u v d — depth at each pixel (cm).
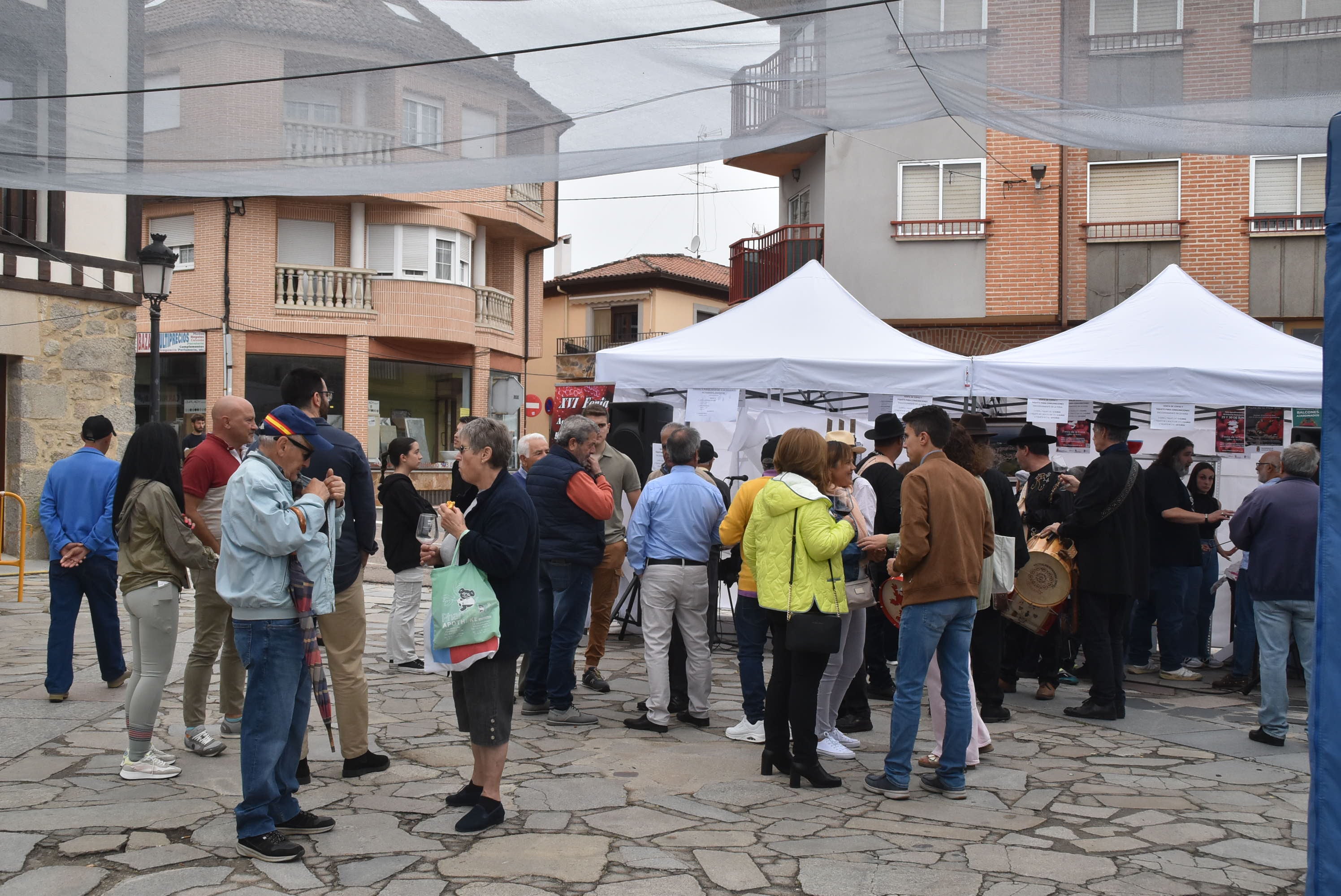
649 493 653
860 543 561
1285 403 855
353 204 2544
